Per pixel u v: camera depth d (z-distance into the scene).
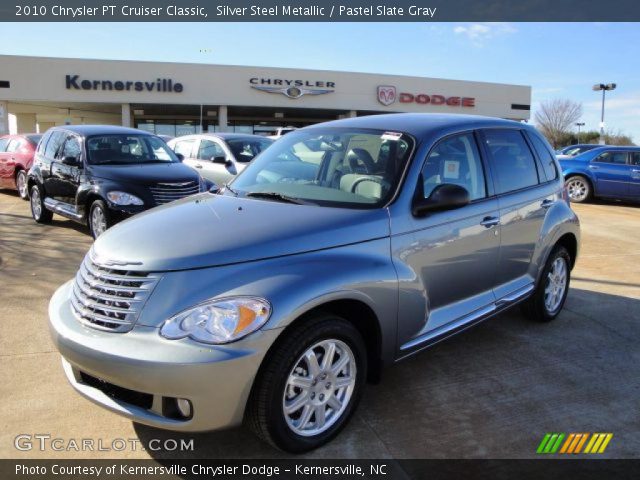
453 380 3.86
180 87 34.75
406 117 4.20
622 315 5.32
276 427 2.77
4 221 9.55
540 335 4.75
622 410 3.49
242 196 3.77
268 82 36.19
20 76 32.34
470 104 41.47
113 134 8.82
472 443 3.09
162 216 3.40
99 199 7.68
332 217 3.20
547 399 3.61
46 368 3.92
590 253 8.17
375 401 3.54
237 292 2.68
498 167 4.29
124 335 2.70
